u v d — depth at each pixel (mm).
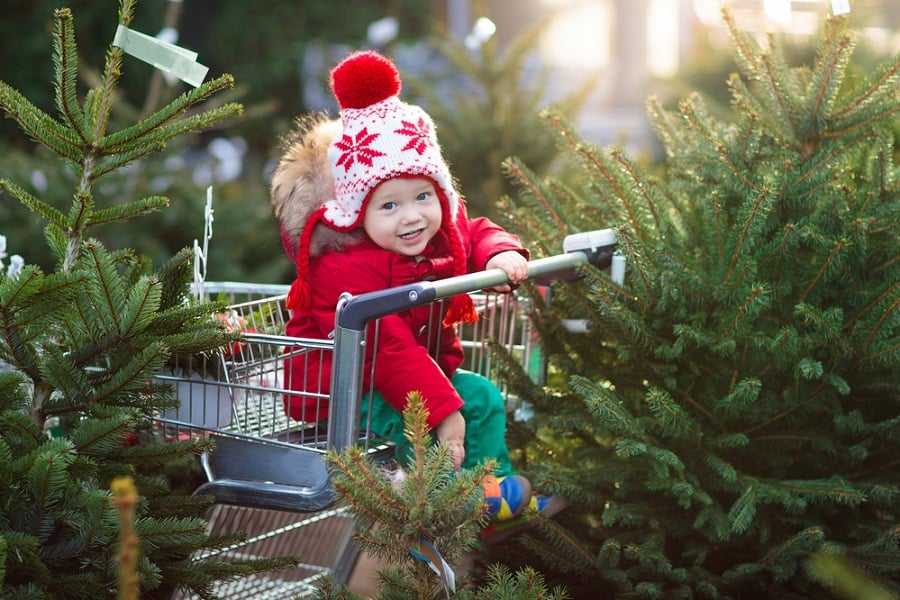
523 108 6102
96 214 2555
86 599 2289
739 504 2605
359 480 2176
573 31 14211
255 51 12297
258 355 3014
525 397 3041
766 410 2826
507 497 2779
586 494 2789
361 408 2672
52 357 2365
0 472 2201
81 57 9828
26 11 9797
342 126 2691
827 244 2717
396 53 10914
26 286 2221
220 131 10445
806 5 3066
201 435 2773
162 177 6289
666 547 2893
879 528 2746
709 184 3021
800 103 2928
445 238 2807
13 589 2236
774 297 2781
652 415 2846
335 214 2709
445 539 2203
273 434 2676
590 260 2908
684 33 12188
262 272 6359
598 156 2992
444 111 6105
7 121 9203
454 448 2646
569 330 3027
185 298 2766
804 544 2604
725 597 2736
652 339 2777
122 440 2439
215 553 3086
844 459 2814
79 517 2252
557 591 2426
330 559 3678
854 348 2719
